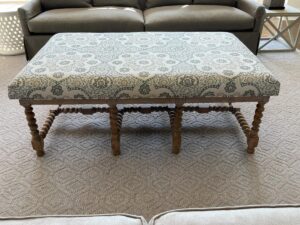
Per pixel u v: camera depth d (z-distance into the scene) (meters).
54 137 1.69
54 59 1.45
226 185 1.37
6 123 1.81
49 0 2.62
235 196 1.31
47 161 1.51
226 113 1.92
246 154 1.56
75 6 2.66
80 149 1.60
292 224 0.65
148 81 1.30
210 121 1.84
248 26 2.43
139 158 1.54
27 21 2.38
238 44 1.66
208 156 1.55
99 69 1.35
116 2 2.74
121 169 1.46
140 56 1.48
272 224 0.65
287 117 1.86
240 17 2.41
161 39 1.72
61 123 1.82
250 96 1.35
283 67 2.52
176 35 1.80
